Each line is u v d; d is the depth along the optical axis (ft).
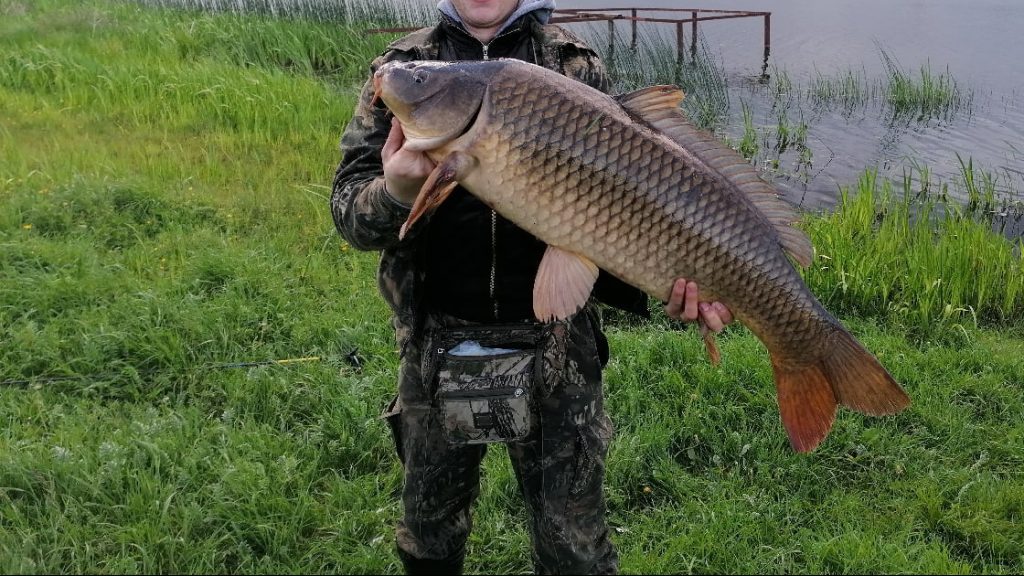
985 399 7.92
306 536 5.86
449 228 4.03
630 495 6.51
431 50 4.20
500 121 3.52
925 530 6.20
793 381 4.27
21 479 5.84
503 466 6.45
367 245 3.93
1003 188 16.08
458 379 4.02
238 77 17.81
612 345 8.19
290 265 9.77
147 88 16.74
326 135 15.03
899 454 6.96
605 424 4.31
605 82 4.32
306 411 7.13
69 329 7.93
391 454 6.71
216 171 12.73
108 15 23.94
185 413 6.84
